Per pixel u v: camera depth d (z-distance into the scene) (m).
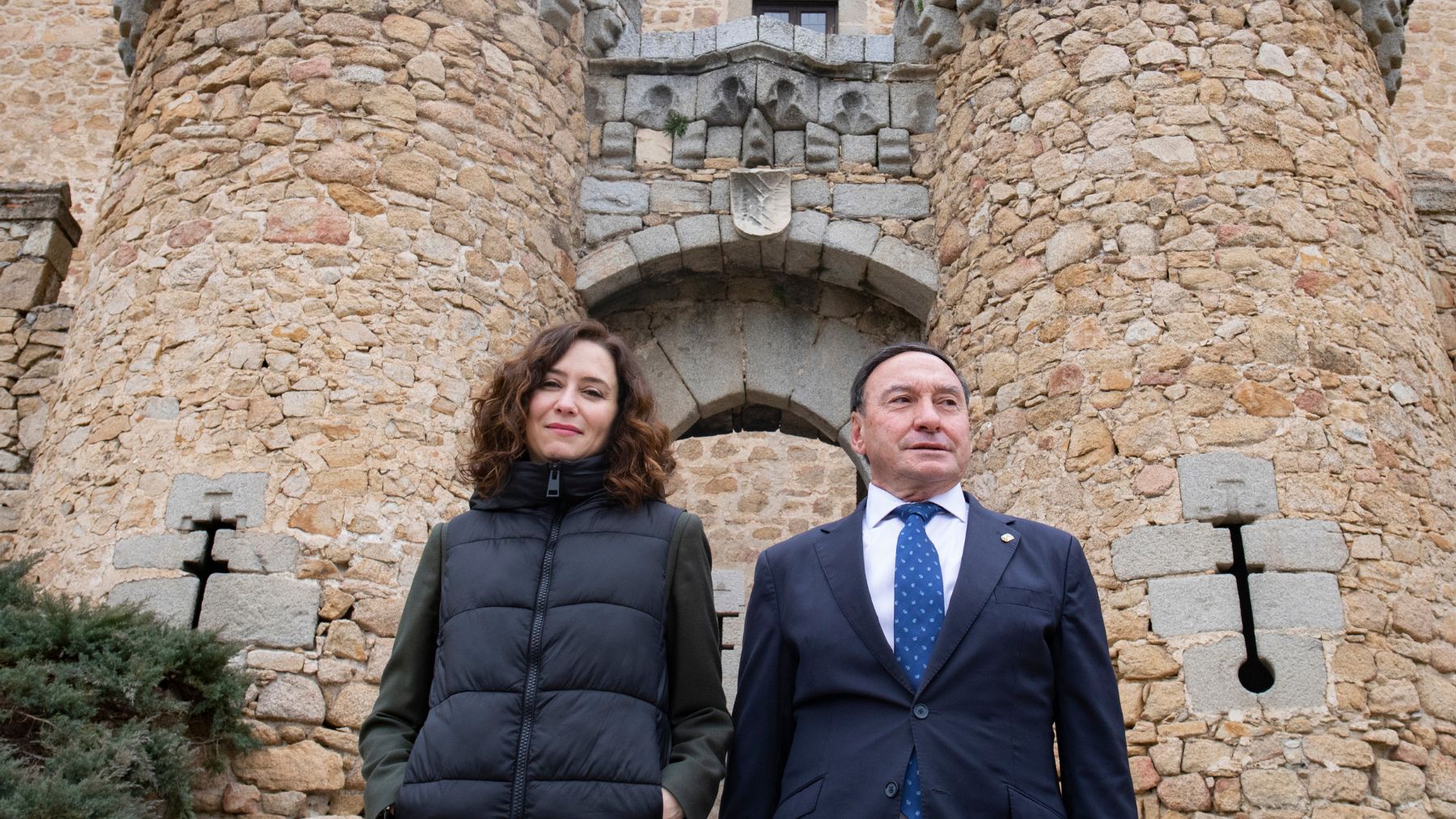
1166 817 5.15
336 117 6.61
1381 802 5.05
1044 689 2.99
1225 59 6.68
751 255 7.82
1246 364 5.95
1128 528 5.74
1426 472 6.00
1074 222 6.52
